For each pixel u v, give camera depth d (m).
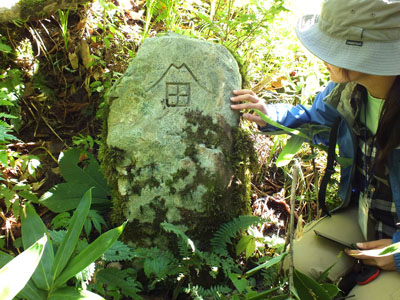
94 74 2.95
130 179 2.26
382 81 1.65
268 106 2.24
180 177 2.23
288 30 3.17
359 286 1.87
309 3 2.95
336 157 2.11
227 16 3.06
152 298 2.16
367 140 1.93
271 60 3.32
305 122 2.23
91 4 2.96
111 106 2.30
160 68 2.23
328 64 1.71
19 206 2.34
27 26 2.76
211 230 2.28
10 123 2.65
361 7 1.48
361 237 2.13
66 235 1.77
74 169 2.59
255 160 2.42
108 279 1.98
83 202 1.86
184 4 3.14
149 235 2.27
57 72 2.90
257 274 2.30
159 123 2.23
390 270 1.81
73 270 1.64
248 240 2.19
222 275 2.24
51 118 2.84
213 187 2.25
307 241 2.17
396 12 1.46
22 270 1.39
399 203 1.79
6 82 2.63
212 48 2.26
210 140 2.26
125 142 2.24
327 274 1.91
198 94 2.25
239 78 2.37
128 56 3.05
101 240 1.69
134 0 3.32
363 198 2.02
